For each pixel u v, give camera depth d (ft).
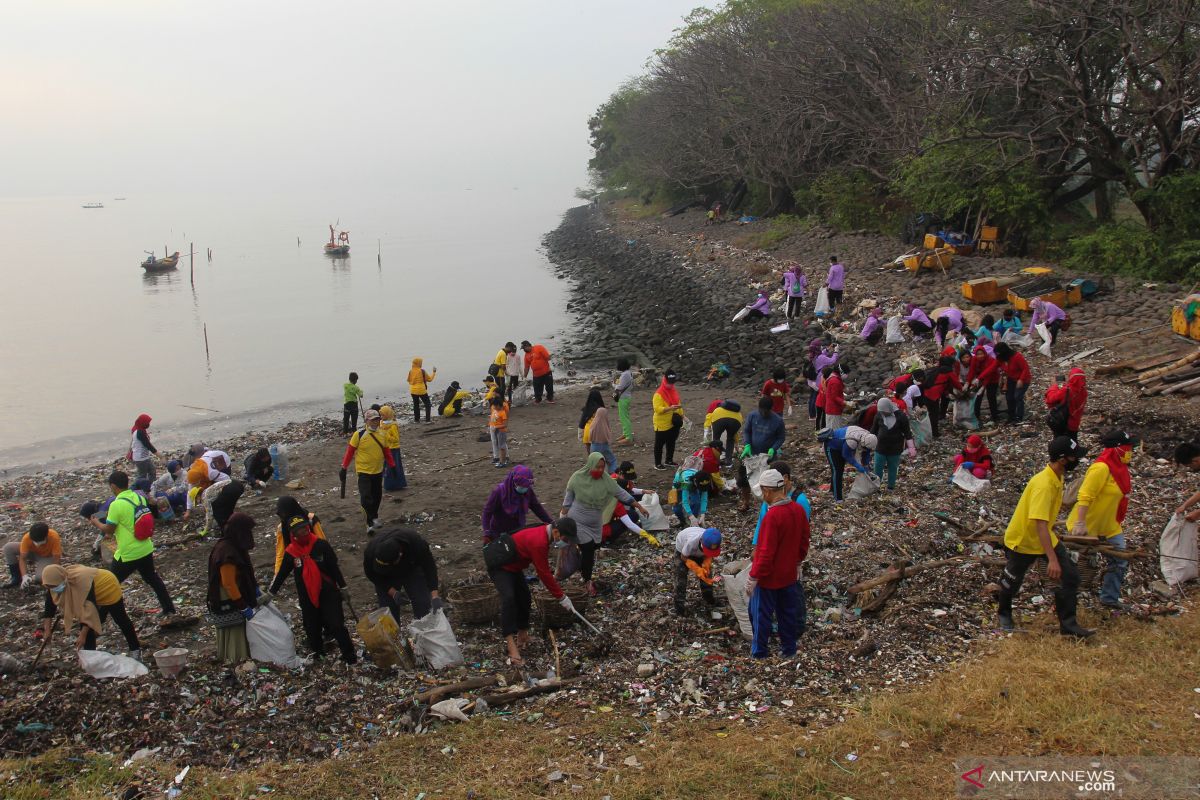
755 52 152.66
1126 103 84.79
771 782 18.69
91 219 493.77
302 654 27.14
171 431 74.43
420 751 21.04
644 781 19.08
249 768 20.95
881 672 23.70
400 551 26.94
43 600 34.76
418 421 68.54
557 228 308.19
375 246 273.95
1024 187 93.25
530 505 30.86
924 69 100.48
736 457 46.65
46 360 104.37
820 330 80.18
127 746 21.97
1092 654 23.00
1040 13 84.02
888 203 127.65
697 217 204.74
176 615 31.73
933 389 44.55
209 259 221.66
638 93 271.08
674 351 89.10
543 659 26.35
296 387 90.07
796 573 24.61
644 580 31.91
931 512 34.73
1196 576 26.78
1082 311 66.80
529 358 71.46
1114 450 25.43
